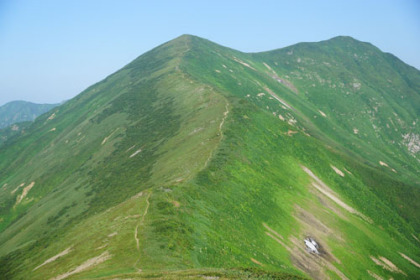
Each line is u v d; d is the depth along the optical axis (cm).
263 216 7125
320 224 7981
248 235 6200
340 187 10606
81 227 6400
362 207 10244
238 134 9869
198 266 4438
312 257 6725
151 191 6450
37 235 9144
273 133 11162
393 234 9819
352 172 11812
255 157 9231
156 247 4553
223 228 5872
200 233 5309
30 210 12019
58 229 8862
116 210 6225
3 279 5825
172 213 5553
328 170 10944
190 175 7294
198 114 12094
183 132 11119
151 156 10594
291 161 10294
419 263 8788
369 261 7631
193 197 6406
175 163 8750
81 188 11238
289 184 8975
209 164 7869
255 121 11162
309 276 6034
